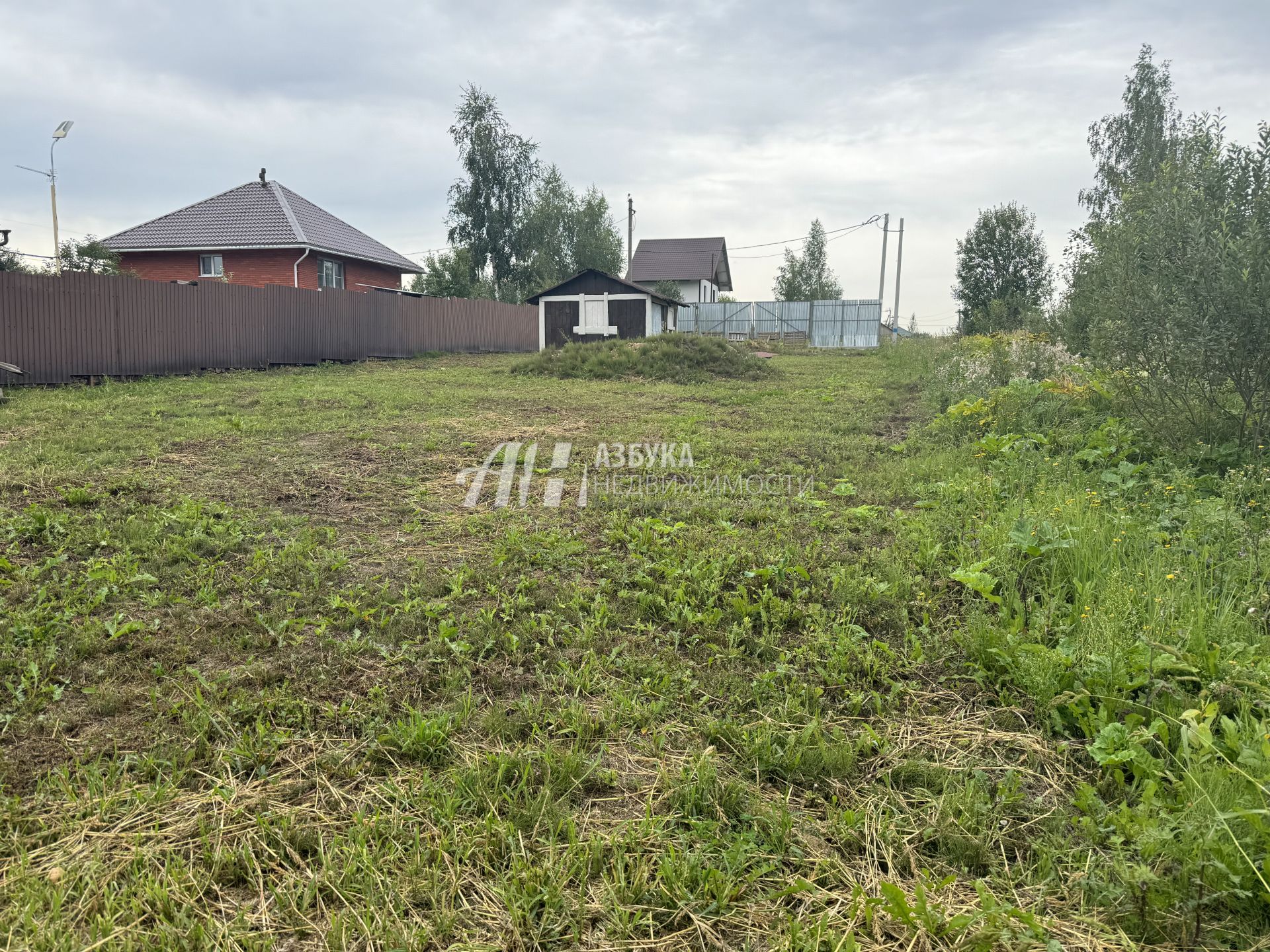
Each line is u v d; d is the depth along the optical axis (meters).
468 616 3.68
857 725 2.84
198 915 1.90
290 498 5.61
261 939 1.83
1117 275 6.78
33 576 3.88
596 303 23.50
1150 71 21.56
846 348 26.84
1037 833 2.27
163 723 2.71
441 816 2.25
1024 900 2.00
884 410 10.44
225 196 23.67
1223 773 2.23
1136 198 6.80
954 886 2.06
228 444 7.27
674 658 3.31
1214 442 6.12
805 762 2.58
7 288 10.54
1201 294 5.80
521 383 13.85
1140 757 2.39
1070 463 6.08
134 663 3.11
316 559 4.35
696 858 2.09
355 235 26.06
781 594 4.04
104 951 1.78
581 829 2.26
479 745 2.65
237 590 3.91
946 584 4.09
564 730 2.73
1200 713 2.40
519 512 5.49
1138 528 4.39
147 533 4.54
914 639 3.40
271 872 2.06
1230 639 3.10
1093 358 7.70
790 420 9.51
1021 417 7.97
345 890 1.98
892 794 2.43
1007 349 12.75
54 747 2.56
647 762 2.60
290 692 2.93
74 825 2.19
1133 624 3.22
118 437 7.29
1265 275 5.50
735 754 2.64
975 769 2.54
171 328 13.02
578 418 9.71
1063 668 2.94
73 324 11.40
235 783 2.41
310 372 14.91
